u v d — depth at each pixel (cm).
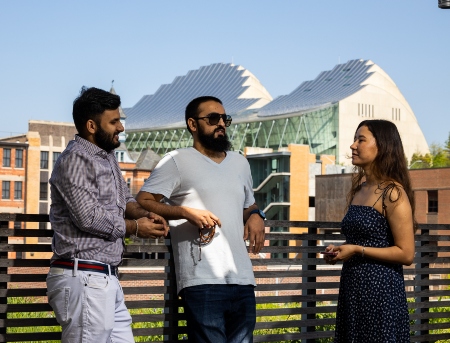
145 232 463
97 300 437
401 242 505
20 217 517
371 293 506
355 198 530
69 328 439
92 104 445
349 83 15725
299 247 639
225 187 527
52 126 10062
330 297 660
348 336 516
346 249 505
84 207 432
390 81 16112
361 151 520
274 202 9119
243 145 14088
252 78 19162
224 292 516
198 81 19725
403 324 514
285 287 635
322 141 13950
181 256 526
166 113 18438
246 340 520
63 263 441
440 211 7219
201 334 515
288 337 642
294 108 14275
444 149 13400
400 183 517
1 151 9338
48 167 9794
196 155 529
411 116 16025
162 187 520
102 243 443
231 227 523
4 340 518
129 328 469
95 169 442
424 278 726
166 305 573
